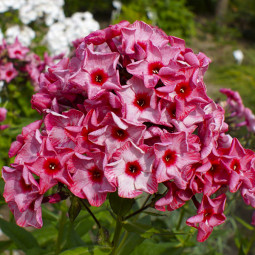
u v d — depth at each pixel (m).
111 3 1.67
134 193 0.28
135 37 0.30
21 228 0.41
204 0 2.12
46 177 0.28
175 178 0.28
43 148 0.28
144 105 0.28
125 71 0.30
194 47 1.67
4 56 0.60
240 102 0.48
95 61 0.29
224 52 1.66
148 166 0.28
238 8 2.08
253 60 1.35
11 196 0.29
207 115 0.30
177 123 0.29
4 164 0.52
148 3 1.48
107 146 0.28
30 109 0.65
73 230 0.40
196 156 0.29
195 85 0.28
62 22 0.81
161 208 0.29
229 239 0.70
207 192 0.29
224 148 0.31
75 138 0.28
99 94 0.27
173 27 1.53
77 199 0.31
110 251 0.35
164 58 0.29
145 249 0.42
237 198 0.45
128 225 0.33
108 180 0.27
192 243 0.44
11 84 0.62
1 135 0.60
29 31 0.78
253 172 0.31
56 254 0.41
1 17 0.82
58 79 0.30
